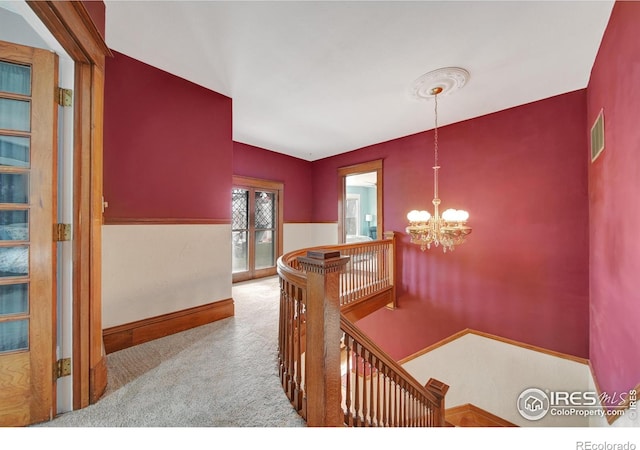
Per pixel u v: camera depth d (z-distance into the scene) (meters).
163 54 2.16
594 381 2.42
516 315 3.10
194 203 2.60
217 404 1.48
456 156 3.60
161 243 2.37
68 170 1.43
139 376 1.74
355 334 1.34
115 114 2.11
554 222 2.86
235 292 3.99
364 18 1.76
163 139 2.39
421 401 2.02
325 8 1.68
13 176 1.33
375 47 2.06
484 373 3.31
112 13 1.71
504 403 3.15
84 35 1.38
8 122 1.31
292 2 1.63
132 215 2.19
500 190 3.22
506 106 3.11
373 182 7.81
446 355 3.63
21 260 1.32
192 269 2.58
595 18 1.75
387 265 4.11
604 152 2.04
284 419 1.36
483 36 1.93
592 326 2.55
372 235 8.28
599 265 2.28
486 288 3.32
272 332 2.48
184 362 1.93
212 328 2.56
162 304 2.37
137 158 2.23
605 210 2.06
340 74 2.46
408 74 2.44
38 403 1.31
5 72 1.31
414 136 4.08
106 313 2.05
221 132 2.83
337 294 1.23
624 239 1.69
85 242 1.46
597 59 2.13
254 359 1.98
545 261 2.91
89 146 1.48
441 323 3.72
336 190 5.34
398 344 4.14
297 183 5.54
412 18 1.76
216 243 2.78
